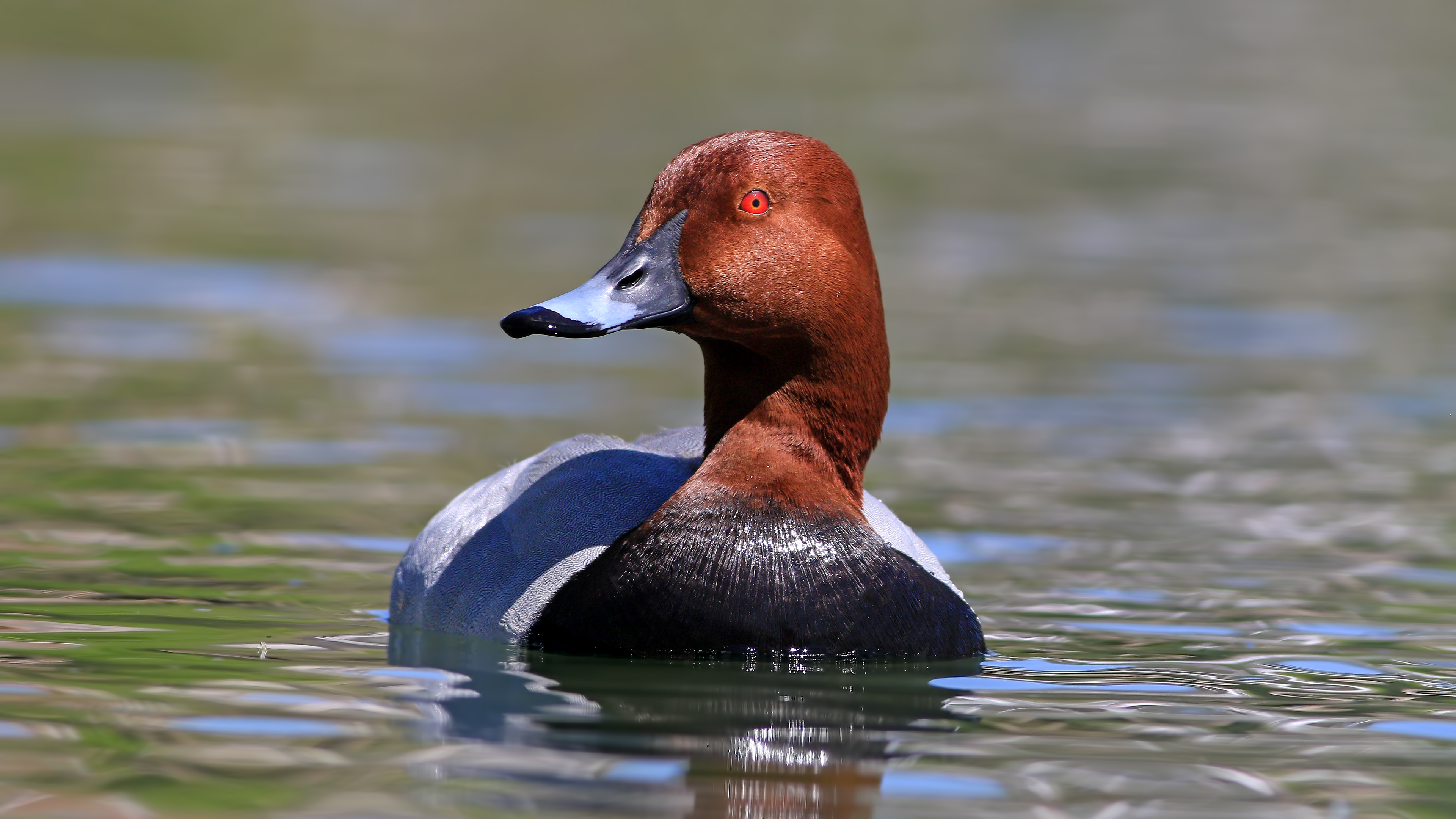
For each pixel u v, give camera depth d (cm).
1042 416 1381
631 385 1448
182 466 1131
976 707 671
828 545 734
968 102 3316
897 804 550
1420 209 2517
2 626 756
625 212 2323
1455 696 705
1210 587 917
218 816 516
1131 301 1880
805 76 3500
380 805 530
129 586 848
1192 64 3838
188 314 1664
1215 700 692
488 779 558
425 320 1677
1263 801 562
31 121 2797
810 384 754
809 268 741
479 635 750
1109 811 548
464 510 809
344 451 1193
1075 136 3045
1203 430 1345
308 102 3122
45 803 524
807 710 656
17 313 1634
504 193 2433
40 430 1213
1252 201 2558
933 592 757
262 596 840
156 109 2984
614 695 667
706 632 715
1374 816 549
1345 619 851
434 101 3184
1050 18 4350
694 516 733
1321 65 3856
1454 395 1480
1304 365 1594
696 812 533
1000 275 2012
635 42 3766
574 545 752
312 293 1780
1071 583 923
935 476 1189
